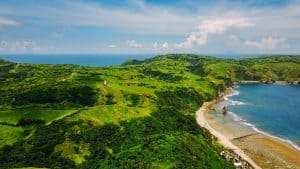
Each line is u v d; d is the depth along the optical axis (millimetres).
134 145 109312
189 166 89812
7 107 171875
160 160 90000
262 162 121938
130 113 133375
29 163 100562
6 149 107188
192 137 115625
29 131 118062
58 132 113500
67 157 102688
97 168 92312
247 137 155500
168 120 141250
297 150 137000
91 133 114625
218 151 118812
